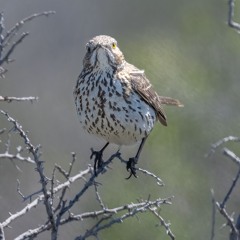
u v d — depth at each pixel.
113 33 19.33
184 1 18.47
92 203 15.01
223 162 15.87
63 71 19.25
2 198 15.10
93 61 10.61
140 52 17.41
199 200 15.34
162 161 15.68
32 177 15.70
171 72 16.80
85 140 17.61
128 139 10.91
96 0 19.89
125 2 19.62
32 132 17.78
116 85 10.57
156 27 18.80
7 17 19.58
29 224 14.82
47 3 19.78
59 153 17.52
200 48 17.50
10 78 18.64
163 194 15.30
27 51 19.12
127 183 15.23
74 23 19.81
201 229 14.96
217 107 16.48
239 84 16.97
